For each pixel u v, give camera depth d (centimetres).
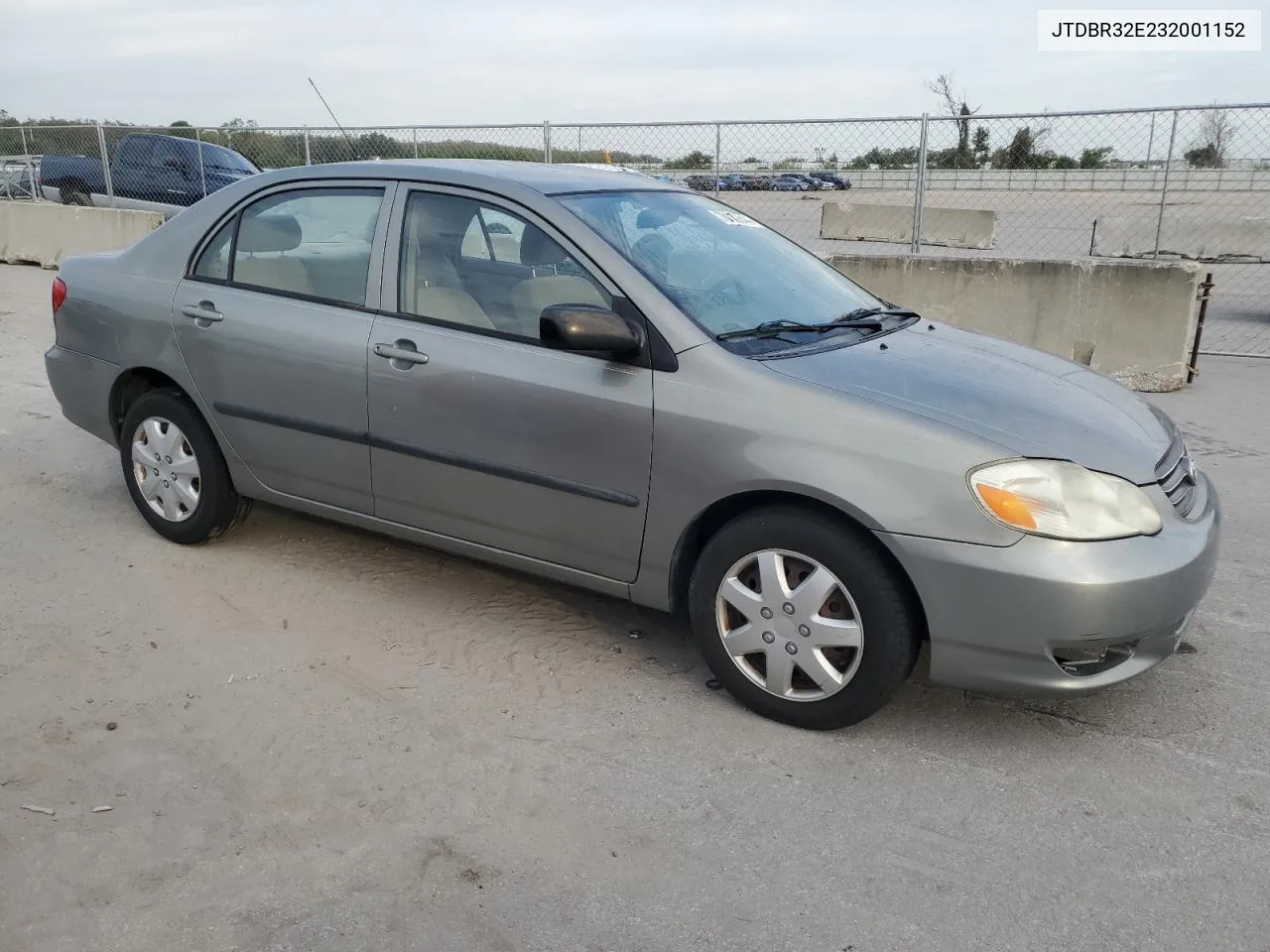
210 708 342
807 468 311
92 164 1600
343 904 254
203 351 436
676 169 1149
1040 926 250
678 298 348
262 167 1453
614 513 350
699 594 342
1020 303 852
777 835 284
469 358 368
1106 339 824
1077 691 304
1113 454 314
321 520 509
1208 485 364
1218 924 251
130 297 460
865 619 313
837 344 363
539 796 299
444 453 379
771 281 399
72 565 452
